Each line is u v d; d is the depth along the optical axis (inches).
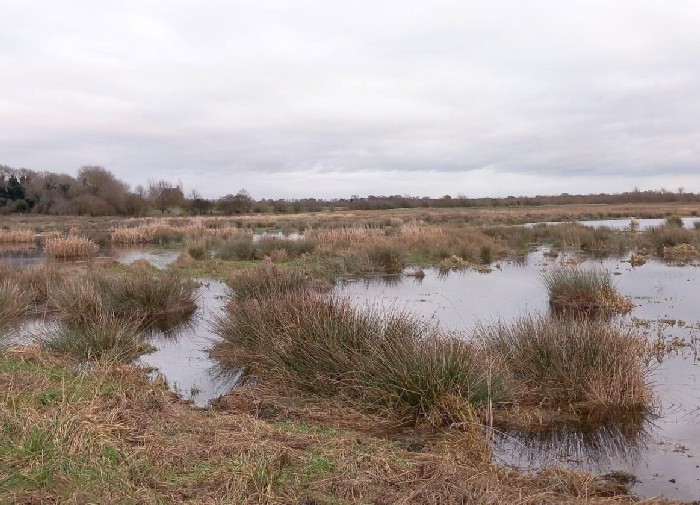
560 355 275.4
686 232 963.3
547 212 2445.9
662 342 350.0
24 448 167.5
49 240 994.7
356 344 284.2
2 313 407.5
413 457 192.7
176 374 310.5
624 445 218.7
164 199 2479.1
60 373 270.1
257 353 314.8
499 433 228.2
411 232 1031.0
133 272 607.2
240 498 152.2
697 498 179.0
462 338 305.6
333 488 161.6
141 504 147.9
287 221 1857.8
